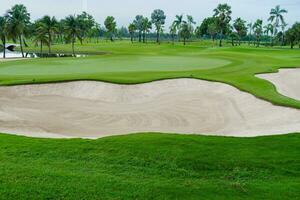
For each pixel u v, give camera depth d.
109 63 59.34
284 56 78.12
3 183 12.81
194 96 36.72
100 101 36.53
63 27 106.19
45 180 13.17
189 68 50.56
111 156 15.85
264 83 38.09
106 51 108.00
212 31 168.62
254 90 34.16
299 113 27.28
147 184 13.22
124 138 18.22
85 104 35.19
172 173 14.37
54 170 14.20
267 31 160.38
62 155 16.03
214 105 33.75
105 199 12.03
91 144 17.31
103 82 39.19
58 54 109.56
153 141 17.59
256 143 17.77
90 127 28.14
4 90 37.56
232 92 35.75
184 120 29.91
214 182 13.73
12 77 42.34
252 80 39.62
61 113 32.03
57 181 13.13
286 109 28.47
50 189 12.52
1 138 18.69
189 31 152.00
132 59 66.31
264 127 25.72
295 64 57.09
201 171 14.67
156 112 32.16
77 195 12.20
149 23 181.00
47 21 97.25
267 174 14.48
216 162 15.31
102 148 16.73
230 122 28.97
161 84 39.47
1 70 50.50
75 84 39.38
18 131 25.27
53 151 16.45
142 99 36.94
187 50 101.75
